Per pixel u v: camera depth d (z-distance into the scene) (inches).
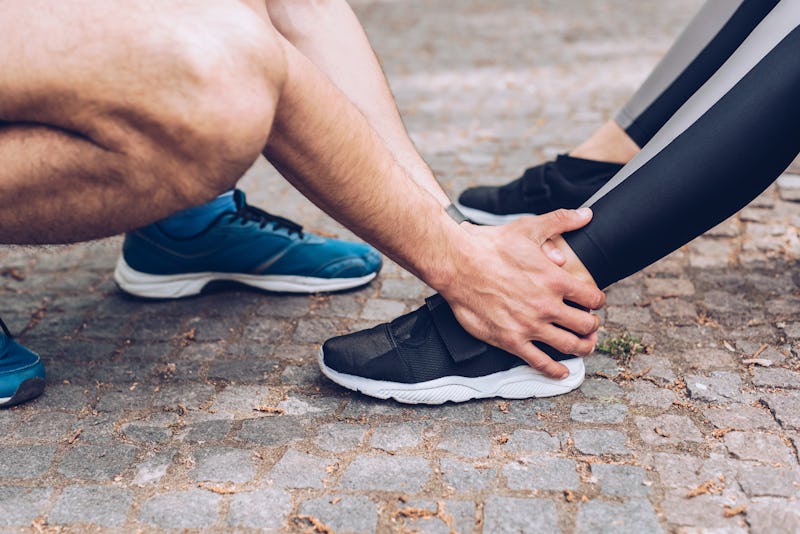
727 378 68.7
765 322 77.6
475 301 63.7
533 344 66.0
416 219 59.8
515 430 63.2
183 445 63.2
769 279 86.0
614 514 53.1
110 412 68.4
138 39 47.4
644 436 61.5
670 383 68.6
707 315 79.7
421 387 66.3
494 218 98.5
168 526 54.0
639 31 213.9
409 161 70.6
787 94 59.4
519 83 173.0
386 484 57.2
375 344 67.2
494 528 52.3
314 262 88.0
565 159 92.6
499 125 146.6
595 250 63.9
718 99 61.7
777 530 50.9
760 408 64.4
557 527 52.1
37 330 83.7
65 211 53.7
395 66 191.9
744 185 61.7
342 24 74.1
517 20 234.2
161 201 52.5
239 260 87.7
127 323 84.4
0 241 57.0
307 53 73.4
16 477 59.9
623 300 83.8
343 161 55.5
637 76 173.2
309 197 59.1
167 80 47.5
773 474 56.2
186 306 88.0
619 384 69.0
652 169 62.9
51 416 68.1
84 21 48.2
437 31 224.8
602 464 58.4
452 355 65.8
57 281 95.4
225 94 48.0
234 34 48.6
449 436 62.8
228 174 51.1
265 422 65.8
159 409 68.6
